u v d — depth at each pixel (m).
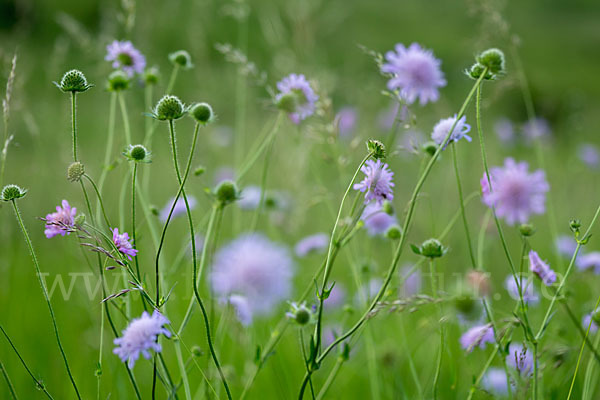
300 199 1.25
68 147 1.29
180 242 1.25
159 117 0.94
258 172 1.50
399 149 1.04
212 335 1.02
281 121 1.08
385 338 1.17
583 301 1.20
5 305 1.18
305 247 1.20
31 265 1.24
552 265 1.31
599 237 1.45
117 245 0.95
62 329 1.17
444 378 1.11
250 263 0.93
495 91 1.13
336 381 1.12
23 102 1.17
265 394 1.10
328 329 1.14
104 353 1.09
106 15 1.31
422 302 0.97
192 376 1.12
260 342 1.12
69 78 0.96
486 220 1.06
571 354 1.08
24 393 1.09
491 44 1.16
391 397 1.10
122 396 1.07
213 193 1.01
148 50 1.40
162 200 1.36
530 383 0.99
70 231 0.94
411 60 1.04
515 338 1.12
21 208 1.27
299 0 1.48
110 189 1.28
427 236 1.32
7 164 1.40
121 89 1.06
